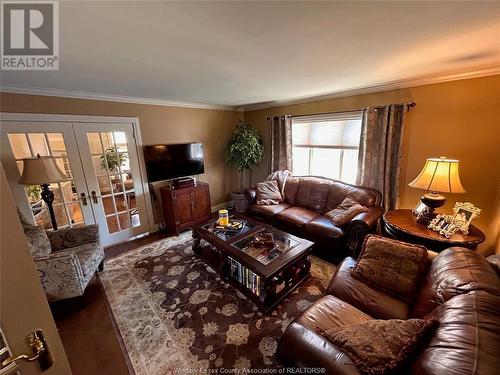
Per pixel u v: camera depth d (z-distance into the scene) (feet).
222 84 8.57
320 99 11.51
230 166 15.88
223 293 7.13
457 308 3.18
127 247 10.50
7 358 1.95
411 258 4.98
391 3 3.39
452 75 7.57
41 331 2.15
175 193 11.35
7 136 7.88
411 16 3.81
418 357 2.79
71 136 9.23
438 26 4.21
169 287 7.48
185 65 6.24
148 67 6.33
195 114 13.32
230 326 5.87
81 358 5.16
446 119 8.05
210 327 5.86
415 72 7.44
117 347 5.42
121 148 10.73
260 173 15.66
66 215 9.50
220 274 7.72
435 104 8.21
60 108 8.86
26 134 8.24
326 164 12.39
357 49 5.32
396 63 6.42
